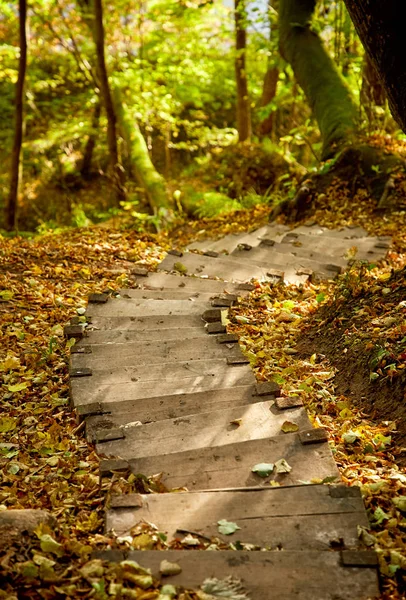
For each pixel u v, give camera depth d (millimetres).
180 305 6012
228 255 7867
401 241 8094
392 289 5496
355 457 3705
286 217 10000
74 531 3051
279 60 13203
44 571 2561
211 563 2592
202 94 18422
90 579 2510
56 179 19234
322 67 11398
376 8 3828
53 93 21453
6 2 14133
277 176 14148
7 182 18484
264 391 4160
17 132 12719
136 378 4543
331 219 9367
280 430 3703
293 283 6859
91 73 16750
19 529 2816
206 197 12875
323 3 12273
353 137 10500
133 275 7121
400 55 3912
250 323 5871
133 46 18234
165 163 20578
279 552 2625
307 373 4820
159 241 9555
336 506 2934
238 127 16516
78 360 4797
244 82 16094
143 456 3602
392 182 9531
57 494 3482
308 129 13688
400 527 3023
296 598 2439
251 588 2482
